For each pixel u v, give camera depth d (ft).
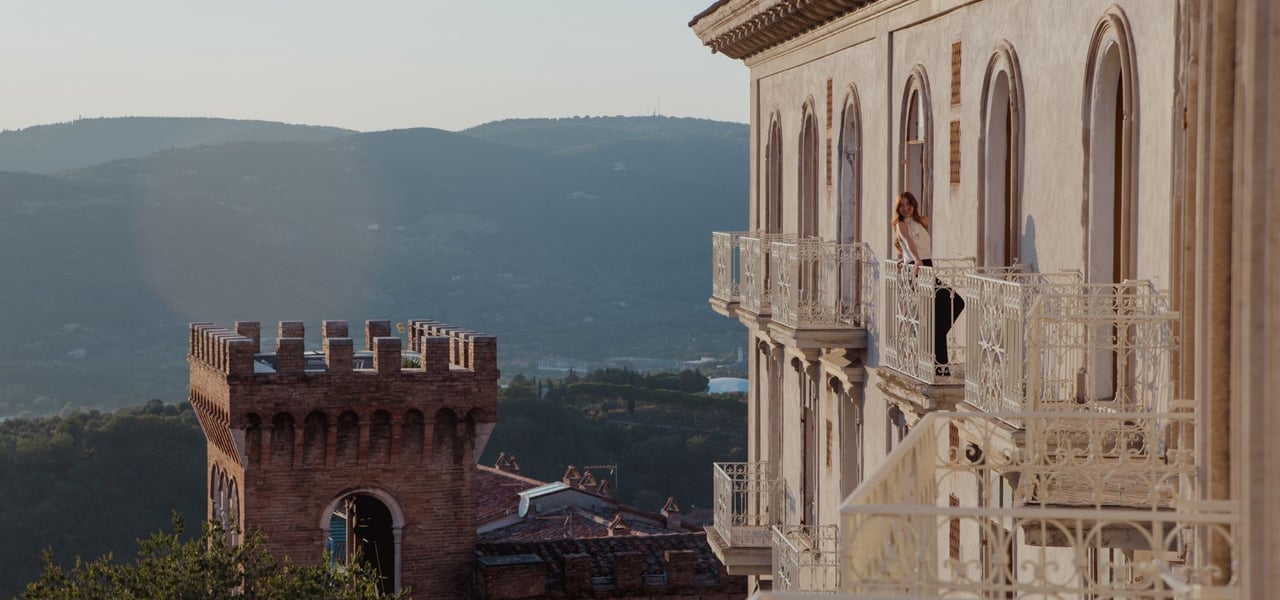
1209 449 43.19
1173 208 56.65
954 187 89.10
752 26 135.13
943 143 91.56
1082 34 68.95
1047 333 63.57
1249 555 35.04
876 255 107.55
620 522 270.87
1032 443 55.01
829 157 120.37
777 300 118.73
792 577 113.91
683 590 232.12
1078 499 54.29
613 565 236.02
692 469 556.51
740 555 141.79
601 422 590.14
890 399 94.58
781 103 138.21
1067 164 70.85
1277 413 34.35
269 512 226.58
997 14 81.56
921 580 39.65
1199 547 45.11
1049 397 65.92
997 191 82.58
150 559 153.28
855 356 112.06
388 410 230.48
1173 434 55.62
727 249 142.61
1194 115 50.19
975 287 69.10
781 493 141.38
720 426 615.98
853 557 39.29
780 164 141.38
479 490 308.81
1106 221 67.77
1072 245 70.13
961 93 87.71
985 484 52.95
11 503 397.60
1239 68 38.34
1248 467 35.04
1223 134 41.50
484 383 234.38
